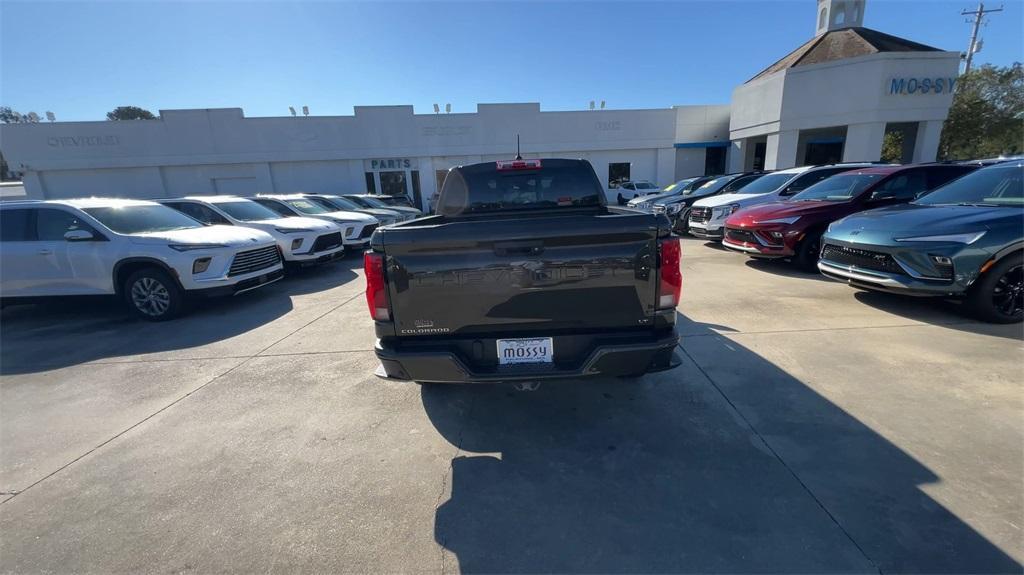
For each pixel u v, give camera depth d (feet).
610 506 7.55
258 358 15.12
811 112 65.46
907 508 7.13
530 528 7.15
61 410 11.94
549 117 83.05
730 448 8.96
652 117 84.64
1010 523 6.72
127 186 79.87
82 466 9.40
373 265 8.61
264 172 81.20
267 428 10.61
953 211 15.74
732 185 40.24
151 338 17.76
